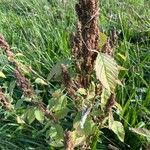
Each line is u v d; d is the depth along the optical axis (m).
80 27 0.46
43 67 0.86
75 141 0.48
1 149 0.63
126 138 0.66
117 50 0.83
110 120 0.50
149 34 0.99
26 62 0.83
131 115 0.67
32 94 0.53
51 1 1.24
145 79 0.81
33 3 1.18
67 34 0.95
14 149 0.64
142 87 0.77
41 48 0.92
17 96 0.77
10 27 1.02
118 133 0.50
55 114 0.51
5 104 0.56
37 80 0.53
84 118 0.48
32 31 0.98
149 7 1.15
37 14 1.09
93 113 0.50
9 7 1.19
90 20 0.46
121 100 0.71
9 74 0.82
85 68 0.49
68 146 0.44
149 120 0.67
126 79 0.80
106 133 0.68
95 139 0.55
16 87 0.79
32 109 0.52
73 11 1.09
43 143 0.65
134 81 0.78
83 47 0.47
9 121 0.71
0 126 0.69
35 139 0.66
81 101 0.52
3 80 0.83
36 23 1.00
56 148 0.62
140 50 0.90
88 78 0.51
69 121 0.68
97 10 0.46
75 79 0.51
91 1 0.45
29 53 0.88
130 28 1.03
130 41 1.00
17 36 0.98
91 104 0.50
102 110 0.50
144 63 0.84
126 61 0.80
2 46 0.51
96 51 0.45
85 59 0.48
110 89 0.43
